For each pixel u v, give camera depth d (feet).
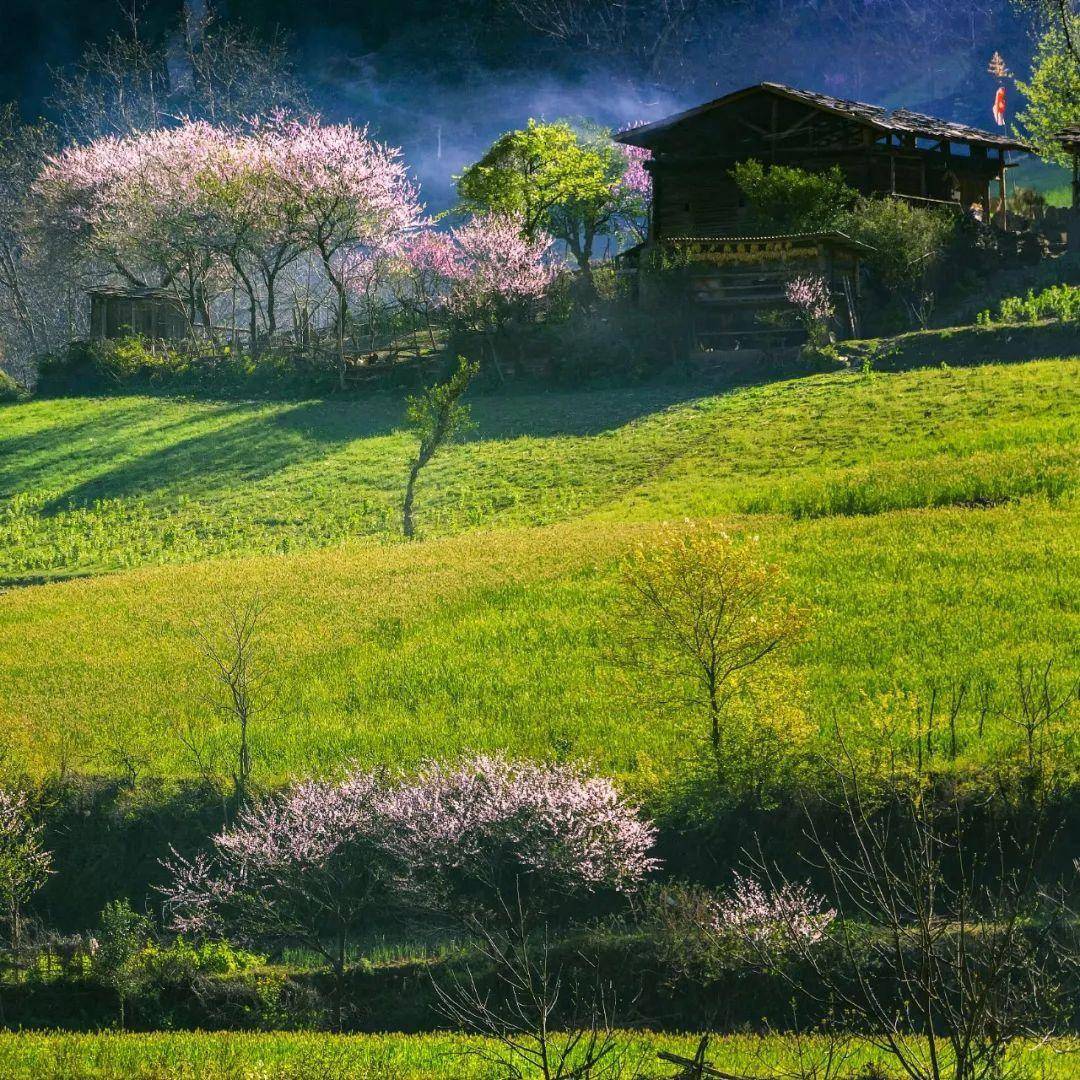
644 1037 189.06
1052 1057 155.12
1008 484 460.14
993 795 233.55
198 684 377.91
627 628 289.12
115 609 472.03
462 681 351.05
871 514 472.85
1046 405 586.04
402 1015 227.40
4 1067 184.24
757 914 216.33
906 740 265.34
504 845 258.98
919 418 609.01
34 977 241.76
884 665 311.68
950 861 238.48
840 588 370.32
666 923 229.45
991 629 326.65
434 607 421.59
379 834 265.13
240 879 264.93
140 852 297.74
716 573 278.46
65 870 298.76
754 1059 169.48
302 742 322.34
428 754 301.84
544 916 252.62
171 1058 188.85
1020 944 146.51
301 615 434.30
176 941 255.50
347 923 257.34
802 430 631.97
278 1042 198.29
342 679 367.04
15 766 319.27
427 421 599.16
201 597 474.90
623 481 620.08
